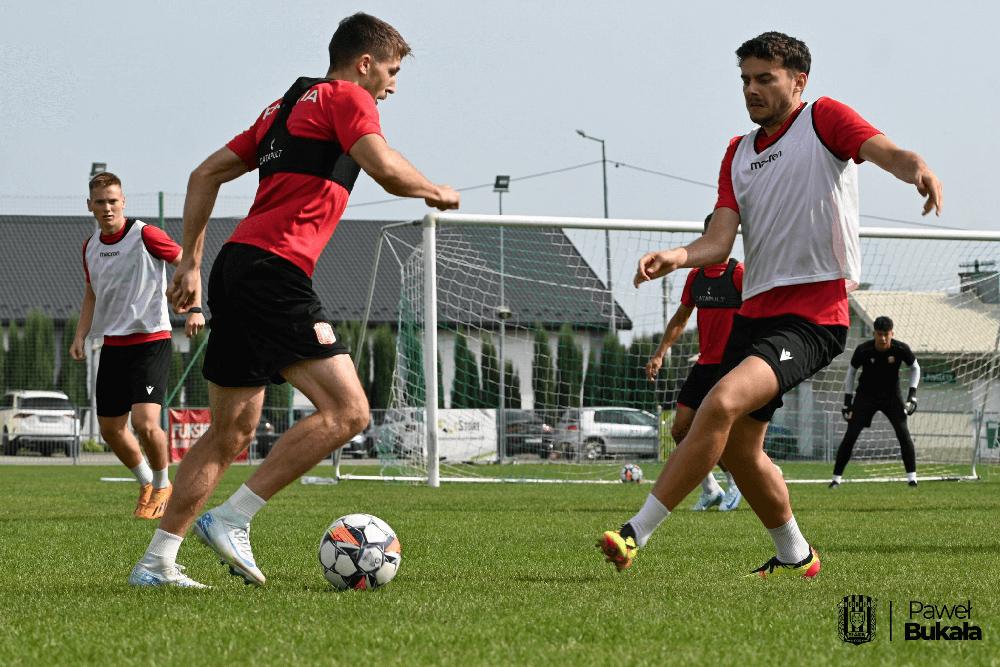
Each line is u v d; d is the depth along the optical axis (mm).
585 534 16828
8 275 101062
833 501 26047
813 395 52875
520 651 7215
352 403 10258
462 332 50281
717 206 11414
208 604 9273
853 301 43938
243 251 10156
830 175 10852
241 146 10844
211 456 10672
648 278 10258
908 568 12289
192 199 10828
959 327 42312
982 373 43781
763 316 11031
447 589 10406
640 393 44344
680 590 10273
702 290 19250
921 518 20531
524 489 31469
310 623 8305
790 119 11102
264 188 10375
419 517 20375
